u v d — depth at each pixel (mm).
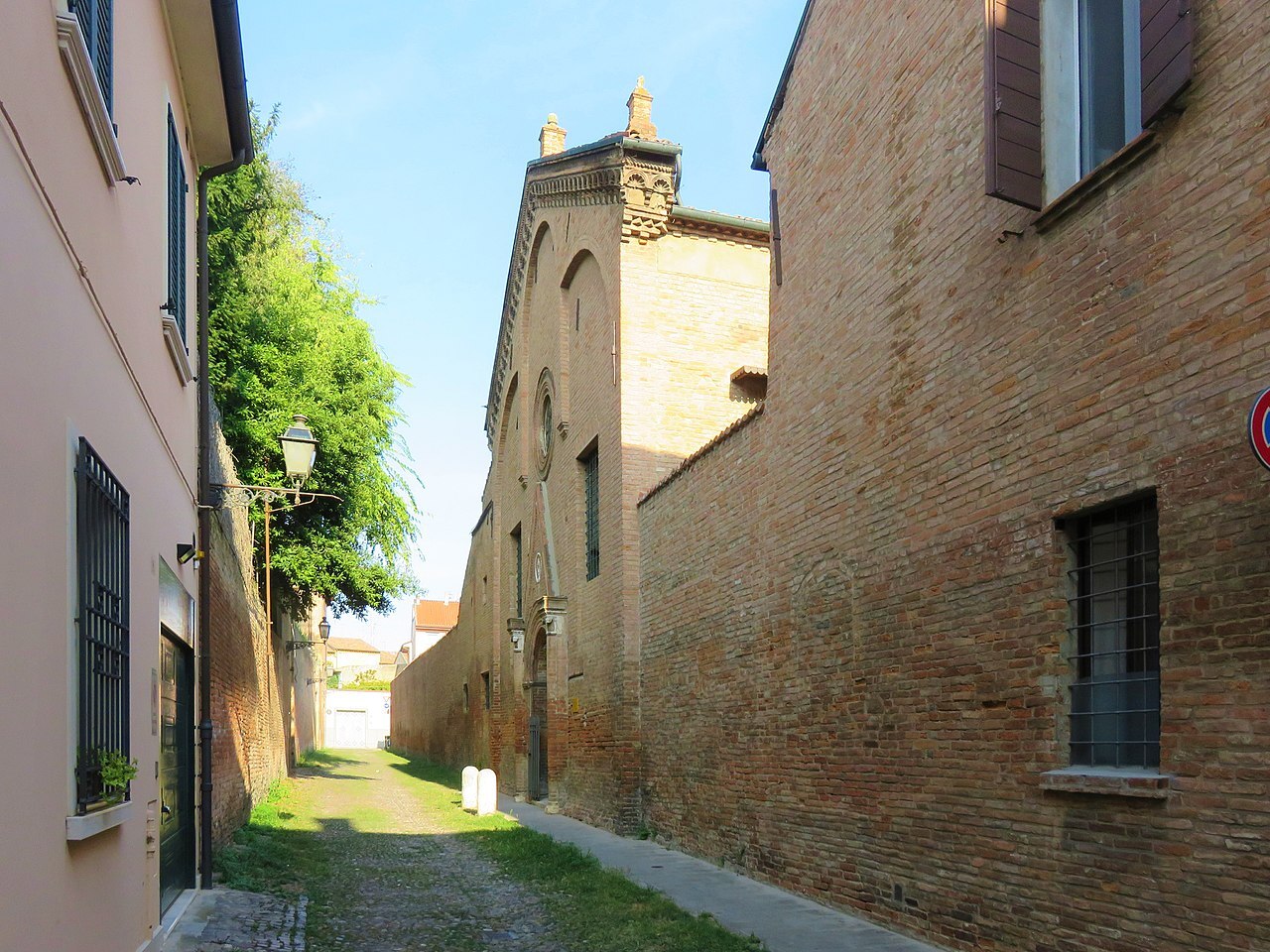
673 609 14852
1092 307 6359
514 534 27859
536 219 23500
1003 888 6980
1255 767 4973
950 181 8078
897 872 8430
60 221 4492
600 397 18672
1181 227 5660
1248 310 5184
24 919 3768
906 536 8539
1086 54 6820
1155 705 5938
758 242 18531
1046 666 6660
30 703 3918
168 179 8320
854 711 9312
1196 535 5434
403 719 58844
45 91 4273
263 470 22719
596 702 18016
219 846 12078
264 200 20938
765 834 11250
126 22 6445
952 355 7941
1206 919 5203
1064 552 6668
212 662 12008
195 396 10719
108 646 5180
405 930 9328
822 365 10375
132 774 4988
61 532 4457
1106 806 6004
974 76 7789
